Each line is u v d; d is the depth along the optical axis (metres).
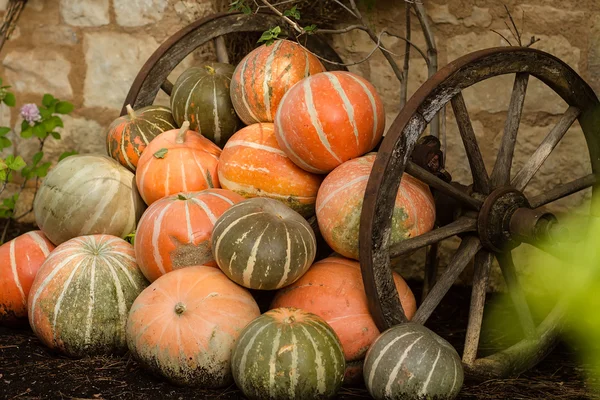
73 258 3.46
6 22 4.55
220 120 3.79
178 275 3.33
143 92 3.96
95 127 4.54
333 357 3.15
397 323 3.31
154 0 4.33
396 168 3.23
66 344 3.44
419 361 3.12
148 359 3.27
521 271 4.05
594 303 3.63
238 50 4.20
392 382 3.13
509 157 3.46
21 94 4.62
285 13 3.73
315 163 3.46
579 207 3.97
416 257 4.17
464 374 3.38
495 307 3.98
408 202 3.33
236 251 3.27
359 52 4.18
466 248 3.41
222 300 3.27
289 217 3.36
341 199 3.35
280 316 3.19
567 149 3.96
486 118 4.04
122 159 3.83
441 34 4.07
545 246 3.35
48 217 3.67
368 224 3.21
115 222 3.68
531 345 3.52
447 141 4.11
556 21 3.93
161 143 3.68
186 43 3.99
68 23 4.49
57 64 4.54
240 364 3.15
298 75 3.64
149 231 3.42
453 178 4.12
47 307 3.43
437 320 3.88
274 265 3.27
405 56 3.94
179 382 3.26
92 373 3.36
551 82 3.50
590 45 3.90
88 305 3.42
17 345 3.56
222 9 4.21
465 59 3.28
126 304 3.45
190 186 3.62
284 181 3.52
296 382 3.11
